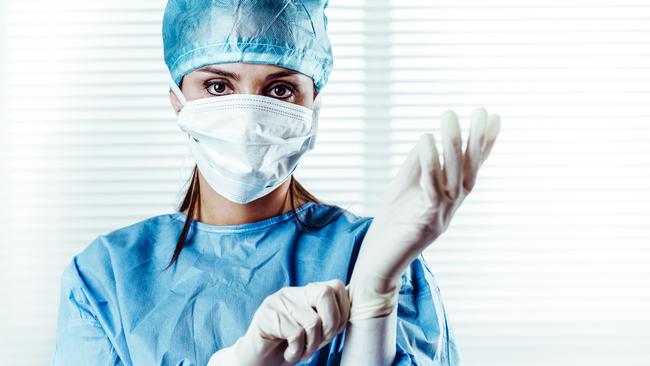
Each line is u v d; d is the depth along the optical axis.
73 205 2.18
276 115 1.29
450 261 2.19
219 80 1.32
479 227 2.19
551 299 2.19
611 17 2.21
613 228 2.19
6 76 2.19
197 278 1.31
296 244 1.36
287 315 0.99
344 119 2.19
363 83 2.19
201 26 1.30
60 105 2.19
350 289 1.07
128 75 2.20
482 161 0.93
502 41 2.20
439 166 0.92
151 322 1.27
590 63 2.21
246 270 1.32
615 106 2.20
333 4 2.20
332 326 0.98
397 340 1.18
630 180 2.20
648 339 2.18
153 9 2.21
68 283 1.36
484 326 2.18
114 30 2.20
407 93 2.19
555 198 2.20
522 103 2.20
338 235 1.36
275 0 1.29
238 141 1.27
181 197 1.47
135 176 2.19
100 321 1.32
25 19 2.20
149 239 1.39
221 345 1.25
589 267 2.19
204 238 1.37
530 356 2.18
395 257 1.01
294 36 1.30
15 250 2.16
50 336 2.14
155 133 2.19
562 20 2.21
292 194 1.43
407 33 2.20
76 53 2.20
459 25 2.21
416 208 0.97
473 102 2.20
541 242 2.19
